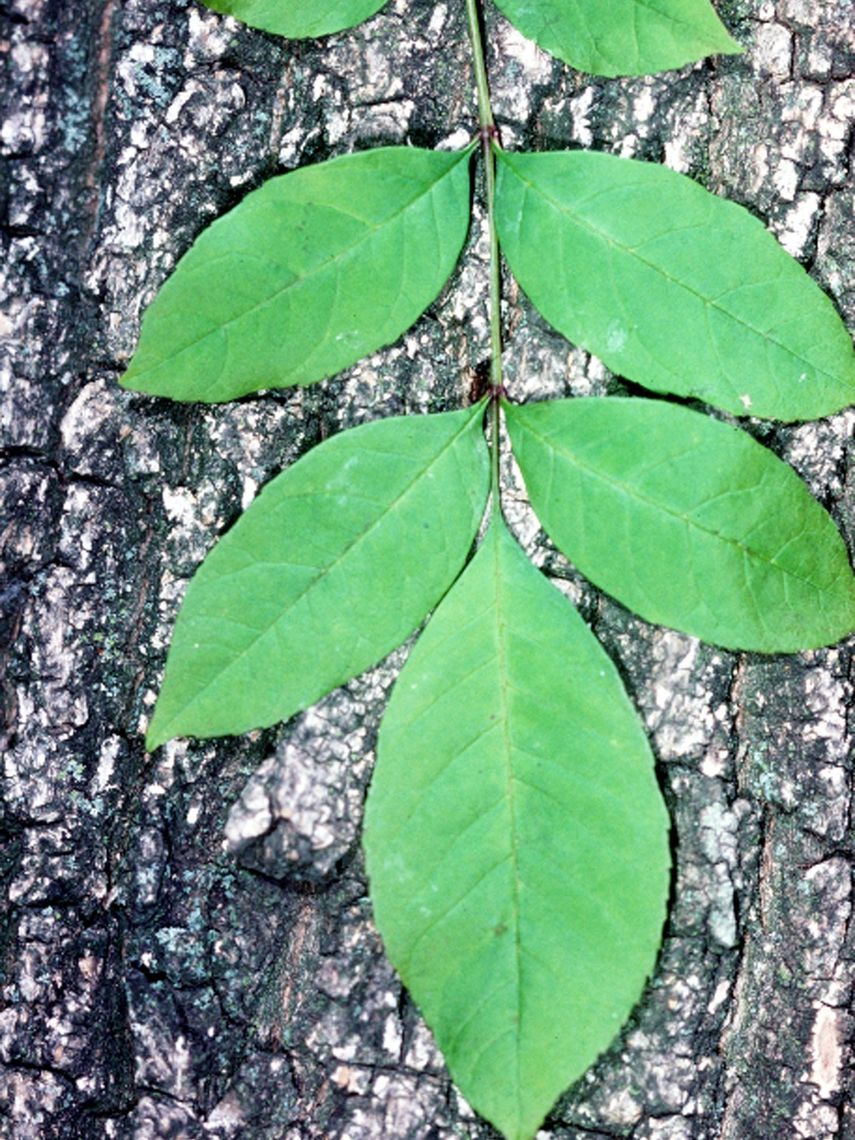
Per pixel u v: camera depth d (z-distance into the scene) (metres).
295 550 0.39
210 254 0.39
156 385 0.39
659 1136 0.41
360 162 0.40
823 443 0.42
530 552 0.41
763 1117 0.42
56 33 0.42
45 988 0.42
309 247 0.39
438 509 0.40
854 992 0.42
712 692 0.41
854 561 0.42
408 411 0.42
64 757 0.42
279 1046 0.41
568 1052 0.38
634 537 0.39
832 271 0.42
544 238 0.40
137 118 0.42
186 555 0.42
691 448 0.39
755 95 0.42
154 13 0.42
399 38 0.42
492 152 0.41
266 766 0.41
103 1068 0.42
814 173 0.42
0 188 0.42
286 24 0.40
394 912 0.39
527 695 0.39
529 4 0.40
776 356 0.40
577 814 0.39
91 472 0.42
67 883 0.42
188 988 0.41
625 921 0.39
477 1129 0.41
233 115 0.42
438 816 0.39
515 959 0.39
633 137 0.42
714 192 0.42
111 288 0.42
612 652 0.41
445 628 0.39
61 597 0.42
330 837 0.41
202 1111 0.41
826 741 0.41
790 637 0.39
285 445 0.42
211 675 0.39
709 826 0.41
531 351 0.42
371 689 0.41
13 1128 0.42
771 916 0.42
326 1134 0.41
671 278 0.40
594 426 0.40
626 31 0.40
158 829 0.42
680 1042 0.41
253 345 0.39
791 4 0.42
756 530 0.39
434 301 0.41
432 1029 0.39
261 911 0.41
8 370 0.42
